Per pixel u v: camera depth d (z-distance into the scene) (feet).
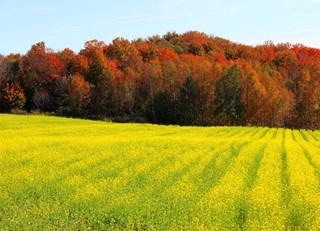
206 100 277.44
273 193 53.36
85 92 267.18
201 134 160.35
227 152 94.99
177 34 456.86
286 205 49.80
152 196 53.62
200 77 278.67
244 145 111.24
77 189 56.39
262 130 195.72
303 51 386.73
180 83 280.92
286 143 125.18
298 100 288.30
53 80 287.89
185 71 287.28
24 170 70.49
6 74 289.12
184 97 276.00
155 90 281.95
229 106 266.16
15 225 42.50
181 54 361.92
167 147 99.91
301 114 284.41
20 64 297.12
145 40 430.61
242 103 267.39
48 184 59.88
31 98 284.41
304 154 98.07
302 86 288.10
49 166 74.43
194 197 52.34
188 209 46.62
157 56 345.51
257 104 263.90
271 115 269.44
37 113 262.67
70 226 43.62
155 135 143.33
